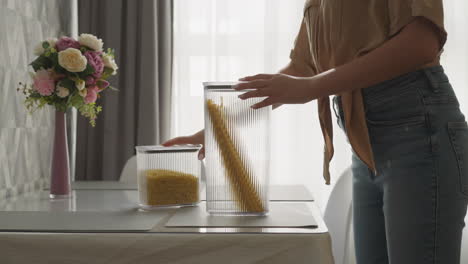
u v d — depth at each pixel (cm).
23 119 188
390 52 108
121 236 95
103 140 279
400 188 119
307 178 298
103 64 158
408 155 117
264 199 112
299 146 297
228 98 110
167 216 114
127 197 150
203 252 94
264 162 112
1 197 170
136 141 285
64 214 118
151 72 278
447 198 115
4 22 171
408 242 117
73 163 285
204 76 298
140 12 280
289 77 108
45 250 95
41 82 147
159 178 125
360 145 124
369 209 136
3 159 171
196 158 129
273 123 298
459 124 118
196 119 298
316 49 141
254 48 298
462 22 297
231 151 111
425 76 117
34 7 201
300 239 93
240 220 107
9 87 175
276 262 93
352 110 124
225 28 294
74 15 275
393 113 120
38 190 186
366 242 138
